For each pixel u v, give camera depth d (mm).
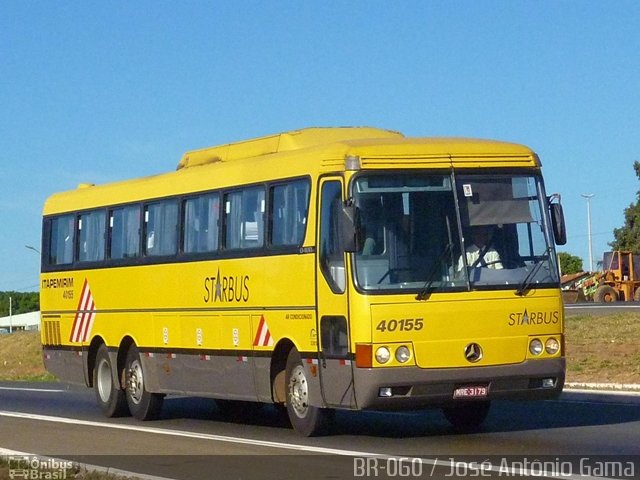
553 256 16891
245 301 18891
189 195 20766
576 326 37000
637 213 90000
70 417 23516
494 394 16406
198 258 20312
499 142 17172
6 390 33594
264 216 18453
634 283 63656
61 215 25625
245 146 20141
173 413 23859
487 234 16594
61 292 25375
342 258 16391
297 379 17797
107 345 23344
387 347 15945
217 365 19734
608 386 25922
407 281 16125
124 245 22938
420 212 16391
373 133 19188
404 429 18781
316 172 17062
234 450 16547
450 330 16172
